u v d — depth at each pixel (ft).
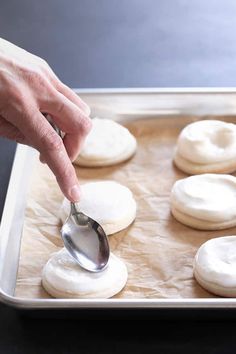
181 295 3.93
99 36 6.27
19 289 4.00
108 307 3.39
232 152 4.92
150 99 5.16
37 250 4.27
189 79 5.64
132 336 3.54
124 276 4.01
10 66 3.67
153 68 5.81
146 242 4.34
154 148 5.13
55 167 3.71
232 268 3.95
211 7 6.58
